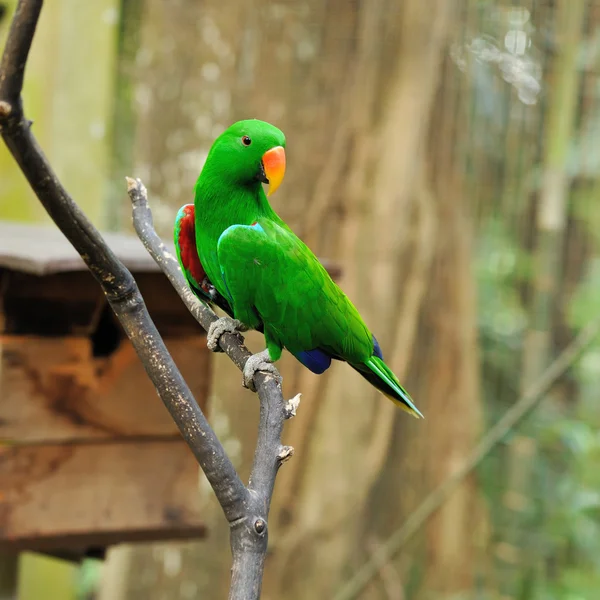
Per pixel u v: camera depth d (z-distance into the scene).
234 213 5.16
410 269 11.02
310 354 5.32
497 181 11.84
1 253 5.26
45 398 5.75
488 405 13.12
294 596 10.94
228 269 5.04
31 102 9.06
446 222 11.27
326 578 10.91
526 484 13.36
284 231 5.22
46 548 5.77
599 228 13.32
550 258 12.87
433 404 11.55
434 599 12.26
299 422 10.92
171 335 6.05
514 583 13.04
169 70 10.37
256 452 3.44
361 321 5.38
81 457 5.84
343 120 10.68
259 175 5.10
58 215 2.79
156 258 4.63
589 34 12.11
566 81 11.77
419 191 10.98
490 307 12.91
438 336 11.45
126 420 5.93
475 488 12.39
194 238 5.43
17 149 2.47
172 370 3.10
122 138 11.21
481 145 11.64
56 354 5.77
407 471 11.55
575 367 13.68
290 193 10.70
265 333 5.29
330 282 5.26
